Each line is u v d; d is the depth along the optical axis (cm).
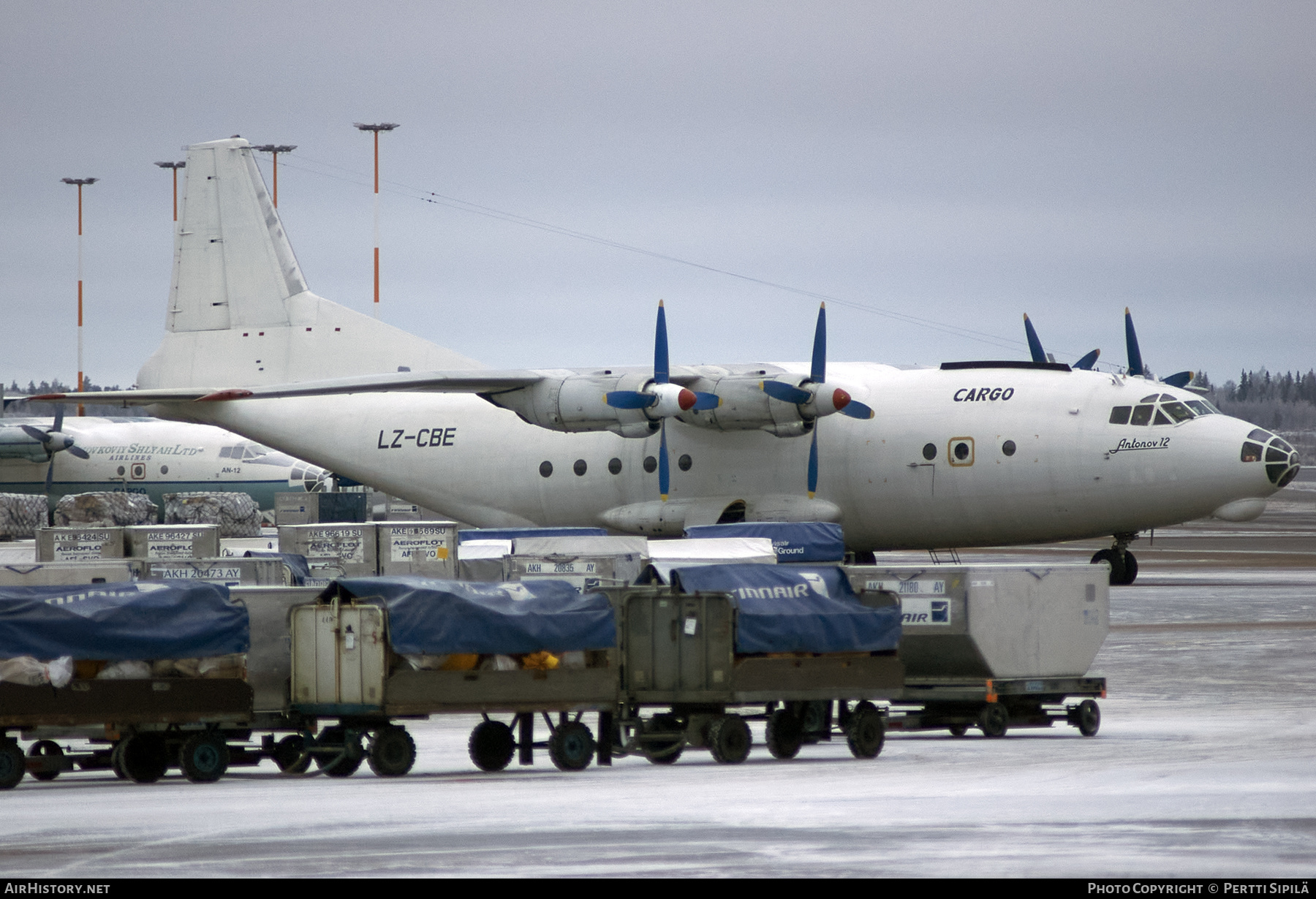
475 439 14162
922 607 6241
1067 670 6331
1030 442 11956
